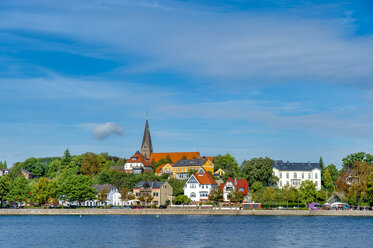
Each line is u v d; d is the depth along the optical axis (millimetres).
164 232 143000
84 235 138125
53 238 133000
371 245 117438
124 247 116250
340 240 125188
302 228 152250
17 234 142500
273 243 120375
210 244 119125
